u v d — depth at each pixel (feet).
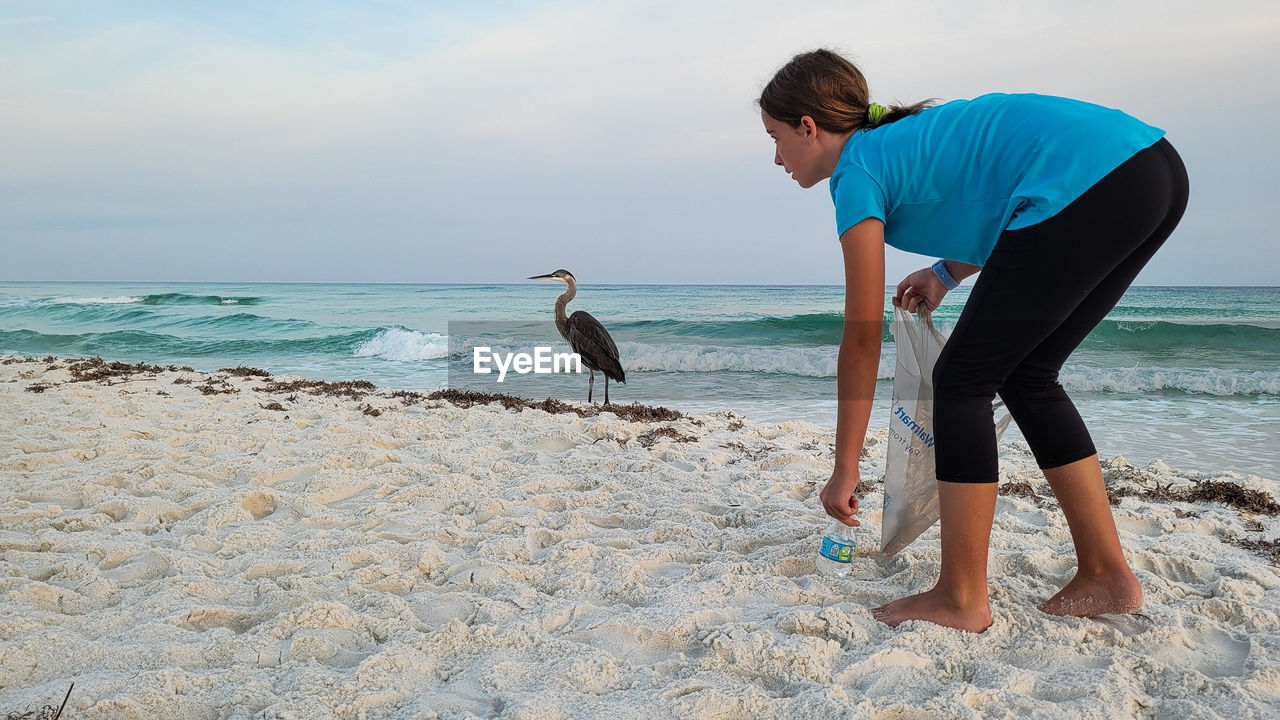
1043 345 7.68
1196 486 15.15
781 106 7.70
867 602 8.68
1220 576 9.43
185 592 8.75
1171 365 47.50
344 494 13.55
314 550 10.38
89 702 6.11
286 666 6.95
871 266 7.08
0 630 7.51
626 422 22.08
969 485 7.37
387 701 6.41
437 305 134.62
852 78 7.63
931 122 7.13
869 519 11.73
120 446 16.28
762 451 18.25
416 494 13.28
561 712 6.19
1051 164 6.49
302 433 18.31
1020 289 6.73
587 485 14.26
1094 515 7.80
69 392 25.14
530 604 8.59
